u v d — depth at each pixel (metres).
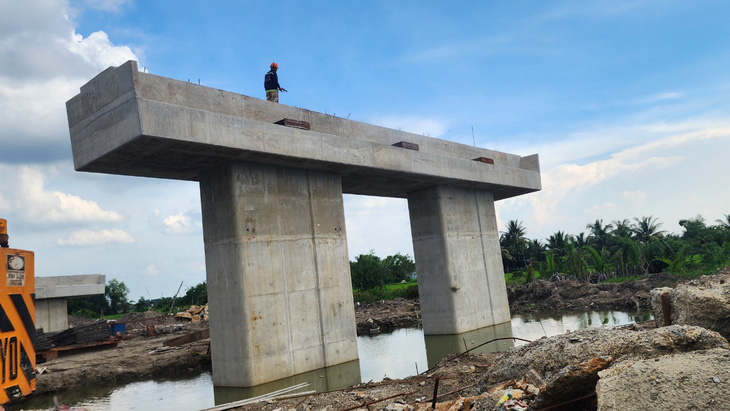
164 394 13.88
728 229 50.22
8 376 8.16
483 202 24.61
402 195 23.69
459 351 17.11
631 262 40.84
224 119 13.08
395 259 76.06
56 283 33.91
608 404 4.42
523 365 7.29
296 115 16.42
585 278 42.66
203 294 59.28
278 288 14.94
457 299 21.80
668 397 4.26
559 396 5.38
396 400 8.93
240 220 14.34
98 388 15.61
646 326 11.65
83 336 22.47
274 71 17.25
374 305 36.88
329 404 9.35
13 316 8.39
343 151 16.12
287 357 14.77
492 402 6.07
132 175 14.86
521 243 68.94
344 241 17.33
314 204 16.58
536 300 33.41
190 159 13.80
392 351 18.30
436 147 22.05
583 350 6.59
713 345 5.88
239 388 13.84
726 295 8.41
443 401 8.20
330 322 16.20
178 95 13.41
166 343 20.86
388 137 19.77
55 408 7.35
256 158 14.48
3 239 8.48
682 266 37.88
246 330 13.93
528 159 27.41
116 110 12.05
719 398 4.09
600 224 59.16
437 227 21.98
